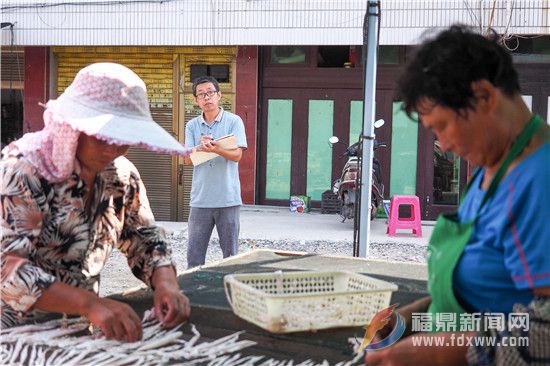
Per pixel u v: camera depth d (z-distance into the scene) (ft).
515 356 4.59
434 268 5.43
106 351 5.88
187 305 6.88
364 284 7.39
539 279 4.52
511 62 4.86
